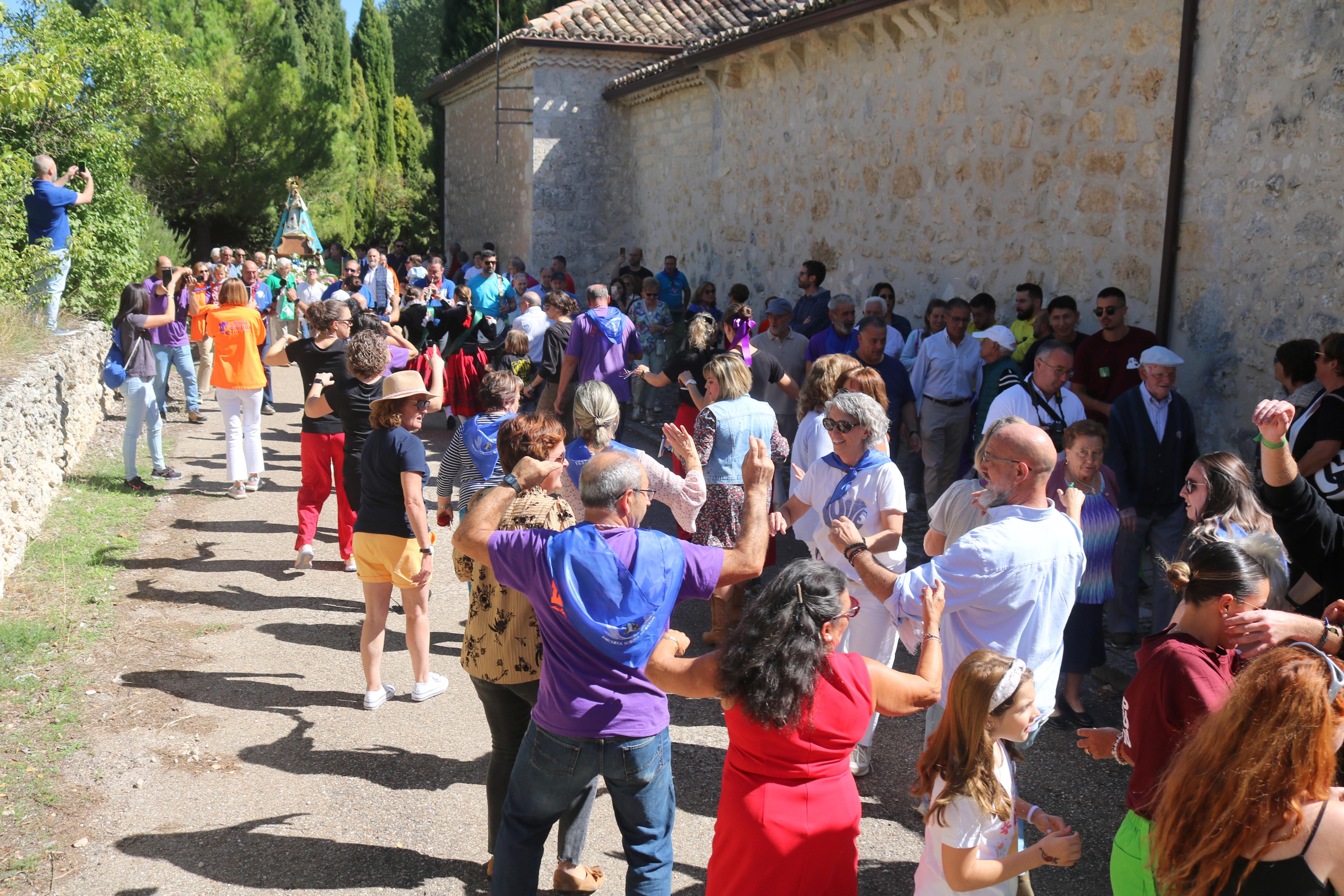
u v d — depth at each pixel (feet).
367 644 16.90
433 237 115.65
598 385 15.55
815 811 8.52
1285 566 10.25
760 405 18.80
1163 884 7.49
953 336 27.02
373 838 13.38
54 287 33.09
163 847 12.98
